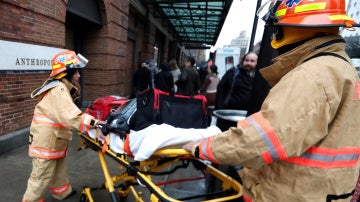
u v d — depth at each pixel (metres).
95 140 2.02
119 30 8.27
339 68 0.95
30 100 4.44
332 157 0.99
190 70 6.57
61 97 2.00
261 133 0.93
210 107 5.46
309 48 1.04
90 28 7.27
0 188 2.82
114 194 1.82
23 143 4.19
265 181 1.14
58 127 2.18
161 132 1.42
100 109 2.39
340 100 0.94
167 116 1.67
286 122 0.91
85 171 3.42
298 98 0.91
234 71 3.30
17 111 4.15
